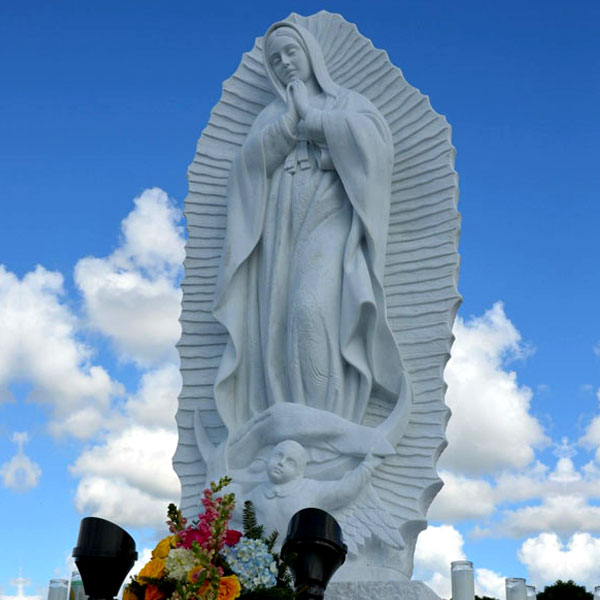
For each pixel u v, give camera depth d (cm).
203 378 1066
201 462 1023
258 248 1062
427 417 965
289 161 1062
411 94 1102
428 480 932
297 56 1112
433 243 1035
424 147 1075
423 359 991
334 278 1002
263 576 570
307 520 564
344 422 947
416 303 1019
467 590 779
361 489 916
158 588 559
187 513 1001
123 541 575
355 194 1016
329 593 859
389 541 891
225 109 1181
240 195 1074
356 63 1141
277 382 1000
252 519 684
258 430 970
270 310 1018
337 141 1030
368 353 984
